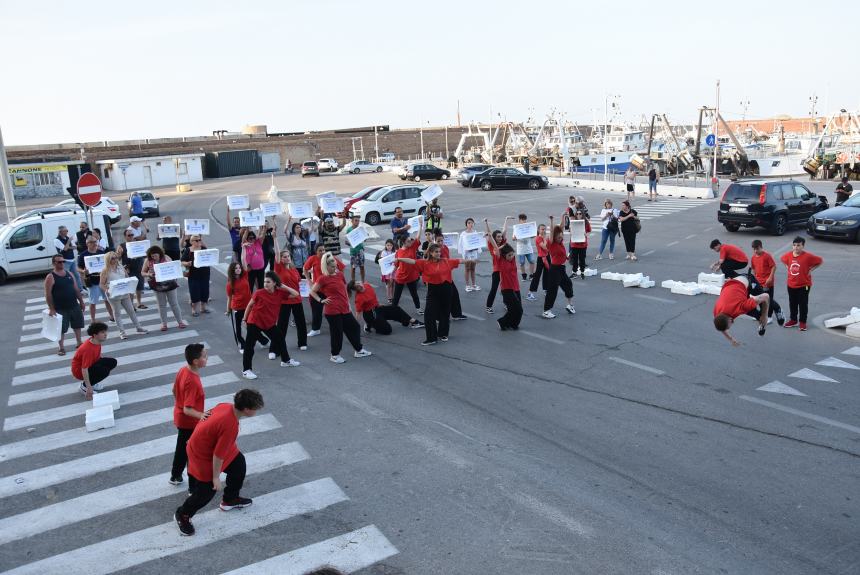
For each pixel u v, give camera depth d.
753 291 11.14
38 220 19.73
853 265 17.03
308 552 5.80
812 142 53.44
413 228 18.94
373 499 6.63
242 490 6.91
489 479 6.93
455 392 9.42
